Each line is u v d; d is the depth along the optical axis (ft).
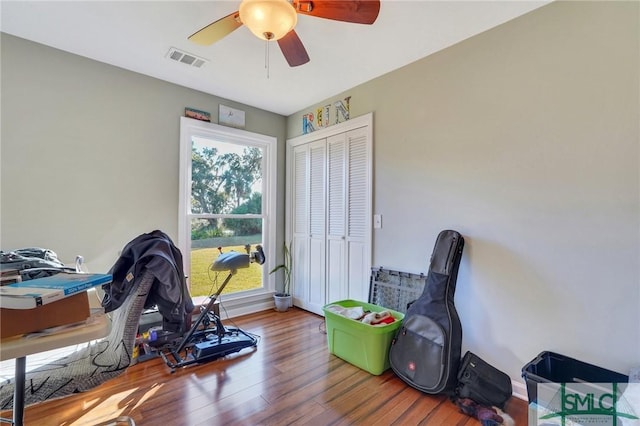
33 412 5.49
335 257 10.27
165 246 5.24
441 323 6.22
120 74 8.38
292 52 5.83
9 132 6.94
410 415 5.57
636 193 4.97
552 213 5.77
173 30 6.70
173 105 9.32
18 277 3.72
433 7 5.86
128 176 8.53
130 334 4.42
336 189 10.24
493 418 5.24
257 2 4.34
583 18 5.45
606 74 5.23
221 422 5.33
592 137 5.35
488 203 6.59
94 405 5.74
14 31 6.78
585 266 5.42
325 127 10.52
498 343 6.40
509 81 6.30
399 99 8.27
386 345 7.00
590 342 5.36
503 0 5.68
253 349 8.19
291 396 6.11
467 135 6.92
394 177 8.39
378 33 6.68
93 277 3.34
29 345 2.61
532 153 6.00
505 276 6.33
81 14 6.16
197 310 8.69
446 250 6.78
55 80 7.46
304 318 10.64
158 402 5.86
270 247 11.83
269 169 11.88
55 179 7.48
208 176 10.34
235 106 10.72
